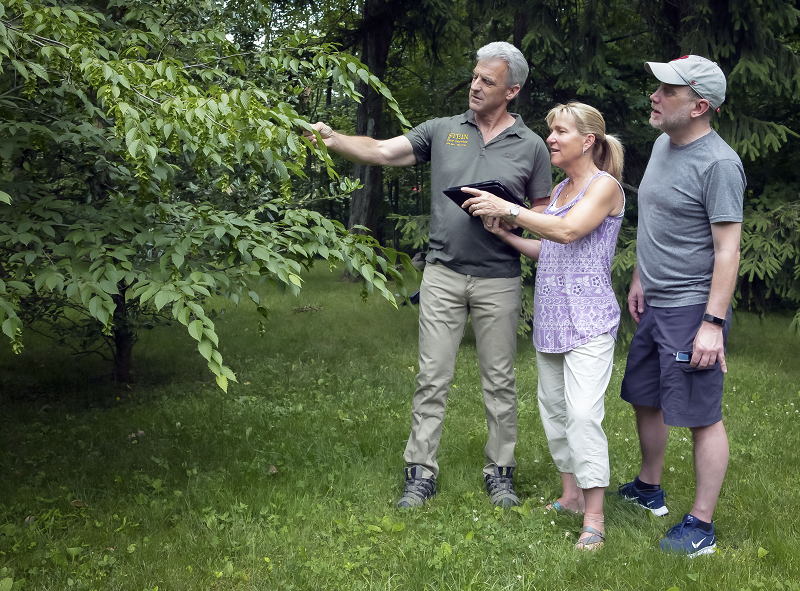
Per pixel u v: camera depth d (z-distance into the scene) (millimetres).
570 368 2662
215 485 3258
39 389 5582
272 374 6020
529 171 3051
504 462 3188
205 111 2012
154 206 2602
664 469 3504
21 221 2305
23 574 2416
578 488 2961
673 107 2479
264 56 2803
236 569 2471
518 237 2916
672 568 2416
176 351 6977
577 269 2678
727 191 2412
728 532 2754
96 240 2287
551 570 2416
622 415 4559
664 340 2619
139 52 2336
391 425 4312
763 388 5617
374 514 2941
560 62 7398
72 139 2670
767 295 7043
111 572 2451
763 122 6676
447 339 3090
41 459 3748
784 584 2316
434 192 3104
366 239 2629
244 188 4359
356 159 3156
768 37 6633
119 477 3322
